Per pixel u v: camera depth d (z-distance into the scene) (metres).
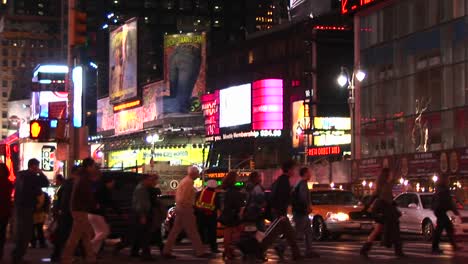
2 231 17.52
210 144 114.38
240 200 18.45
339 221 28.09
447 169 48.88
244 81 116.00
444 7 50.97
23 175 17.11
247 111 103.69
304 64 94.81
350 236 31.73
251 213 18.56
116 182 24.70
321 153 83.50
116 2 178.88
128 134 139.00
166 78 127.12
